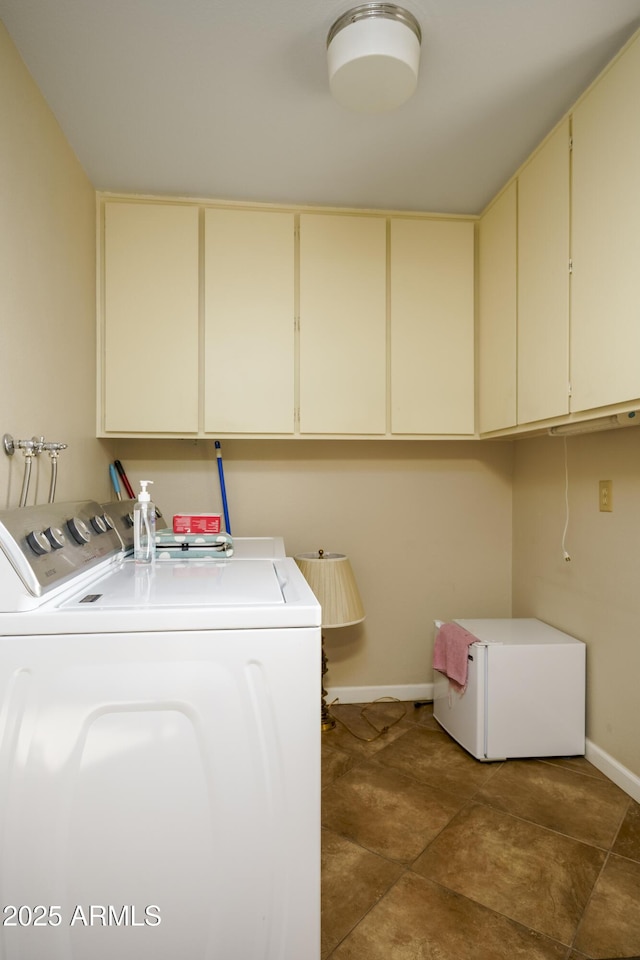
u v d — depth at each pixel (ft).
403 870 4.56
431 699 8.39
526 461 8.20
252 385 6.98
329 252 7.14
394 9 4.02
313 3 3.98
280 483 8.13
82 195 6.17
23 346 4.45
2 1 3.91
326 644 8.24
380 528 8.36
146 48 4.40
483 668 6.39
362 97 4.50
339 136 5.64
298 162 6.12
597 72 4.74
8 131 4.17
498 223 6.83
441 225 7.39
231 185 6.62
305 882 3.13
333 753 6.63
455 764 6.36
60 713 2.95
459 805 5.51
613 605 6.07
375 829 5.11
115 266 6.73
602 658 6.24
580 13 4.09
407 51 4.09
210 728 3.05
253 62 4.57
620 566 5.95
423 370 7.34
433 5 4.00
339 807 5.47
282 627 3.11
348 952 3.76
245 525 8.05
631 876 4.49
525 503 8.22
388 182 6.58
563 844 4.90
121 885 2.99
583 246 4.99
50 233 5.11
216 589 3.60
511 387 6.49
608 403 4.65
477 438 7.51
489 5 4.01
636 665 5.69
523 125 5.48
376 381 7.23
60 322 5.39
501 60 4.57
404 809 5.44
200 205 6.93
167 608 3.07
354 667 8.30
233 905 3.08
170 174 6.35
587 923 4.02
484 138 5.70
